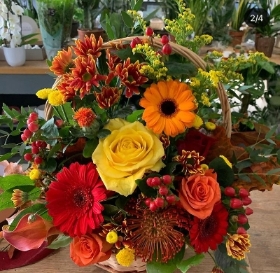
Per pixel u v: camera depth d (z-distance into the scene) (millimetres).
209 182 629
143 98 666
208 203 611
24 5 1868
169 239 632
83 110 635
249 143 824
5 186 708
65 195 645
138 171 629
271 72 1186
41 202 723
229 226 671
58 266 800
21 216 690
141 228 636
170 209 632
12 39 1584
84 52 684
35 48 1708
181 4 757
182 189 626
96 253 651
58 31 1529
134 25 877
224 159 667
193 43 737
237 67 803
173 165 649
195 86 673
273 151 763
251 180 727
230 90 900
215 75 654
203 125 721
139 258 699
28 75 1625
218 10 1801
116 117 691
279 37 2008
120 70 649
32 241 657
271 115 1430
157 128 644
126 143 643
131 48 696
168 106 660
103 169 626
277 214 951
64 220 633
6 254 817
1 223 869
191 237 620
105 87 658
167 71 675
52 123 661
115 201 658
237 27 1977
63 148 681
